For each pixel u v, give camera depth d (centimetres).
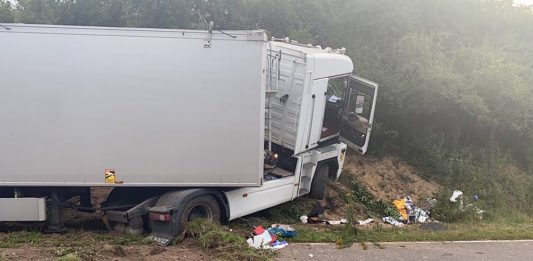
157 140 723
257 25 1473
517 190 1351
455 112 1384
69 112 700
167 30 707
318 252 745
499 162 1407
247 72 732
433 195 1220
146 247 707
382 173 1273
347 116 1048
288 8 1443
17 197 732
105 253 659
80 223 846
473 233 952
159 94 716
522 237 948
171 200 734
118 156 718
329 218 977
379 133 1345
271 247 742
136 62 706
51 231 755
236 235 742
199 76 722
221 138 739
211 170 745
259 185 760
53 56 691
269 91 830
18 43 683
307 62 882
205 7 1446
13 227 787
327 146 1020
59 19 1395
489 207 1221
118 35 699
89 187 771
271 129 937
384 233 906
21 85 688
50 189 746
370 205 1096
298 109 896
